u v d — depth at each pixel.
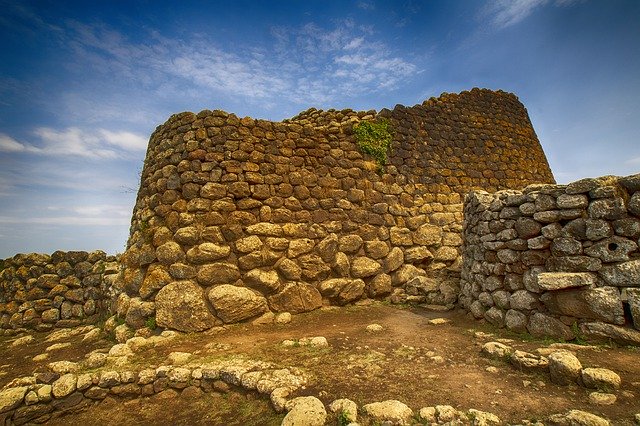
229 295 7.68
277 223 8.90
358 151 10.53
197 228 8.05
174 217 8.15
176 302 7.37
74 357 6.91
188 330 7.21
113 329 7.80
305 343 6.24
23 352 7.70
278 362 5.43
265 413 4.30
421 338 6.27
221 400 4.91
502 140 13.02
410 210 10.78
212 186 8.35
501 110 13.43
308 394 4.32
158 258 7.88
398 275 10.05
